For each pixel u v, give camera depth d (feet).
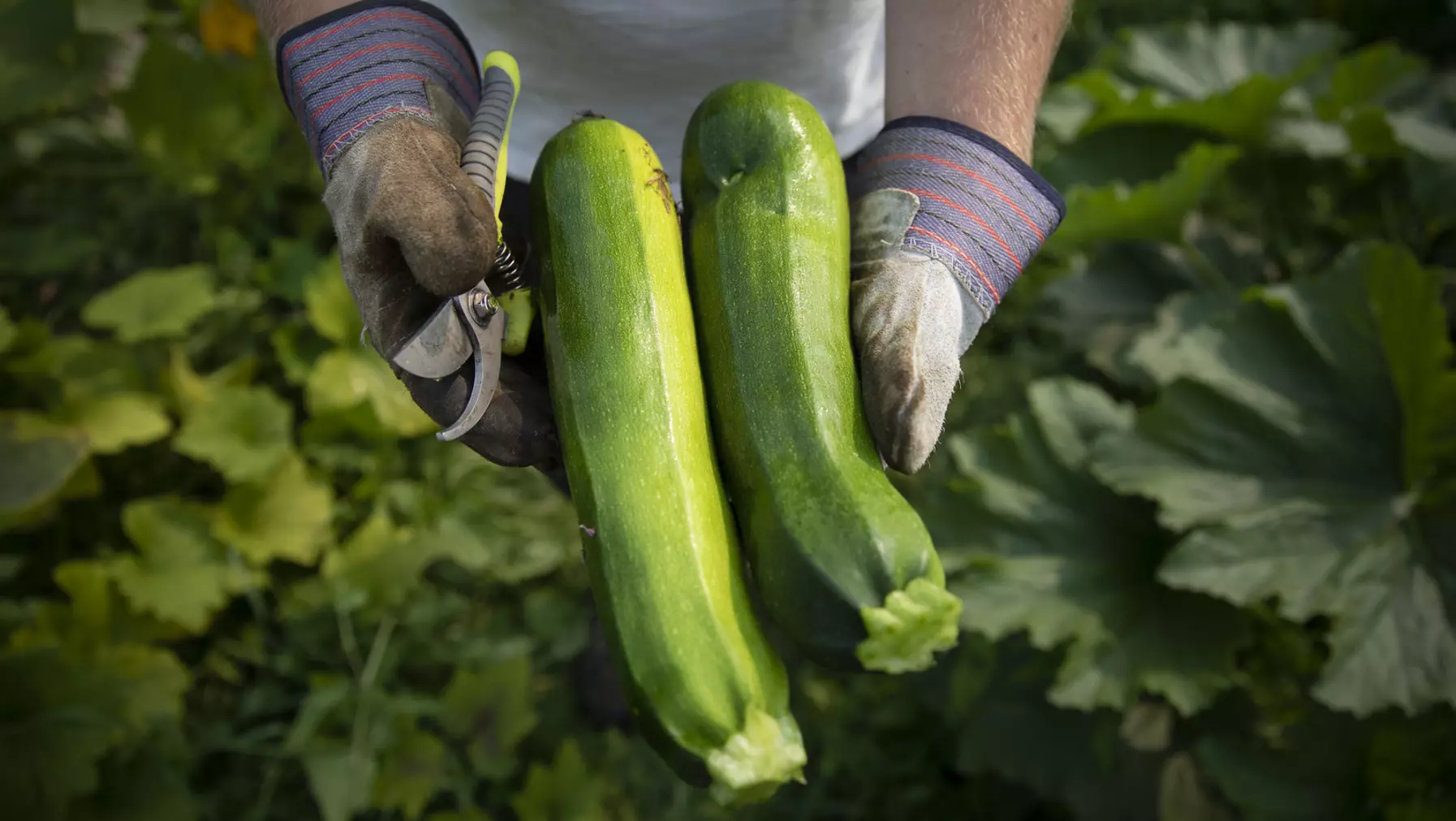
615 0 6.16
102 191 13.57
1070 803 10.08
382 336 4.21
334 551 10.82
